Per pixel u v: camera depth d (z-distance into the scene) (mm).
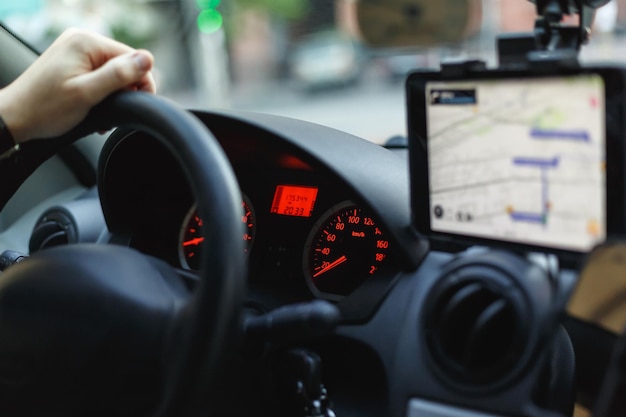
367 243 1271
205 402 879
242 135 1311
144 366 927
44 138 1053
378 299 1171
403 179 1257
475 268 992
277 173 1381
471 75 989
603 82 895
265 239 1376
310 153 1226
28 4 5043
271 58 11602
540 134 955
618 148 900
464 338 989
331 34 11406
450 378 991
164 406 886
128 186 1358
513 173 986
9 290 989
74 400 962
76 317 946
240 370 1214
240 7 10070
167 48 8031
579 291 945
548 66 917
